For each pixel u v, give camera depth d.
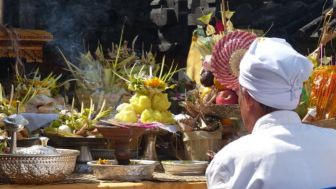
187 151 4.70
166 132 4.77
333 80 4.70
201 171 4.38
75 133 4.51
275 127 2.68
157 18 8.45
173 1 8.45
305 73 2.71
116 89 5.39
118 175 4.02
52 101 5.18
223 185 2.64
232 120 4.72
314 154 2.64
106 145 4.43
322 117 4.74
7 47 6.43
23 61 7.66
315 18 8.14
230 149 2.67
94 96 5.34
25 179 3.75
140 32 8.72
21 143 4.44
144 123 4.47
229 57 4.59
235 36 4.60
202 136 4.62
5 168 3.74
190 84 5.40
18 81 5.47
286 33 8.12
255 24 8.09
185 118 4.68
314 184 2.60
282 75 2.66
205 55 5.16
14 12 8.61
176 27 8.40
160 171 4.56
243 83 2.74
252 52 2.74
